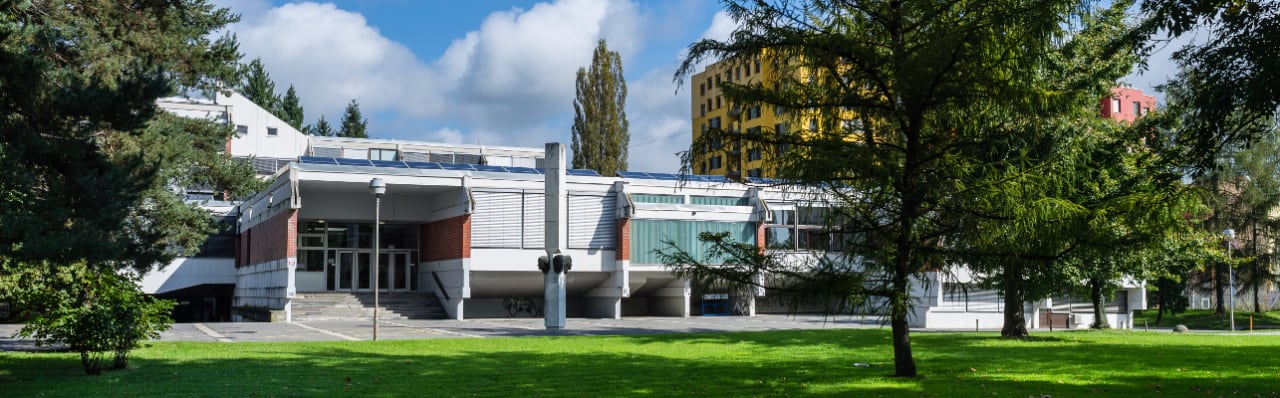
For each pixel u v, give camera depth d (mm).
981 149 14797
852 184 15039
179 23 26375
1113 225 14656
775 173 15539
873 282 15477
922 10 14305
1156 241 14695
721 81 15711
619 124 78438
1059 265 15992
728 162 15867
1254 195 59219
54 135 20969
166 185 30062
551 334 33250
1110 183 24562
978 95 14320
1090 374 17891
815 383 16094
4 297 26641
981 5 14086
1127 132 25656
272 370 18359
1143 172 23953
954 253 15211
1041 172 14539
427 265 53500
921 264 15672
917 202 14906
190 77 26609
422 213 53219
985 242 14750
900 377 16688
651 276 53094
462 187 48406
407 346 25656
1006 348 25953
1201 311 70062
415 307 50156
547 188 36281
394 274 54500
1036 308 48844
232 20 28172
